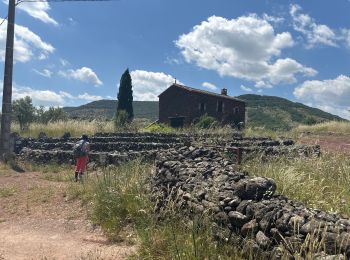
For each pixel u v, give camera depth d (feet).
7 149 54.13
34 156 52.44
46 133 77.05
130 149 53.52
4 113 54.39
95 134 70.59
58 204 30.40
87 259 19.57
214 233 18.13
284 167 26.53
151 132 77.10
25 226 26.11
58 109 99.81
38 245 22.15
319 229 13.44
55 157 51.06
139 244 20.13
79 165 38.86
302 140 72.84
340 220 14.47
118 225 24.20
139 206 24.85
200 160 25.72
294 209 15.96
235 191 18.29
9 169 47.62
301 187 22.70
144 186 27.14
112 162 46.37
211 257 16.80
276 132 86.38
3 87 54.54
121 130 82.94
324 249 13.26
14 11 55.52
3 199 32.37
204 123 100.37
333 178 27.27
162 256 18.34
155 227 21.43
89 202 29.32
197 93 133.08
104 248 21.36
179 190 22.02
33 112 92.73
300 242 14.07
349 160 33.30
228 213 17.80
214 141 56.85
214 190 19.49
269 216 15.79
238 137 67.82
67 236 23.91
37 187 36.04
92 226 25.38
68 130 78.43
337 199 21.66
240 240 16.80
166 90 138.41
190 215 20.06
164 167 25.76
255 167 28.07
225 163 25.16
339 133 86.48
